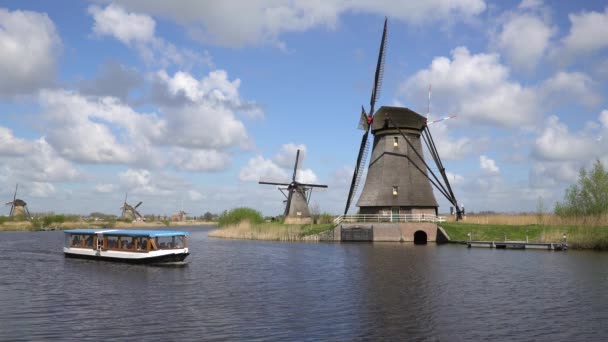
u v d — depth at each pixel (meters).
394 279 27.62
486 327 17.42
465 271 30.44
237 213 79.44
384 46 58.38
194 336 16.42
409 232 54.12
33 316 19.36
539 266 32.53
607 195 49.78
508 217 56.91
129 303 21.78
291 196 86.50
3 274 31.62
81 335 16.62
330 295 23.23
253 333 16.75
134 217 172.88
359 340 15.95
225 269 33.28
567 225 49.75
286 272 31.38
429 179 57.59
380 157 58.22
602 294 23.02
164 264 35.34
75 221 119.75
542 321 18.22
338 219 59.62
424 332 16.83
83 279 29.16
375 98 59.00
